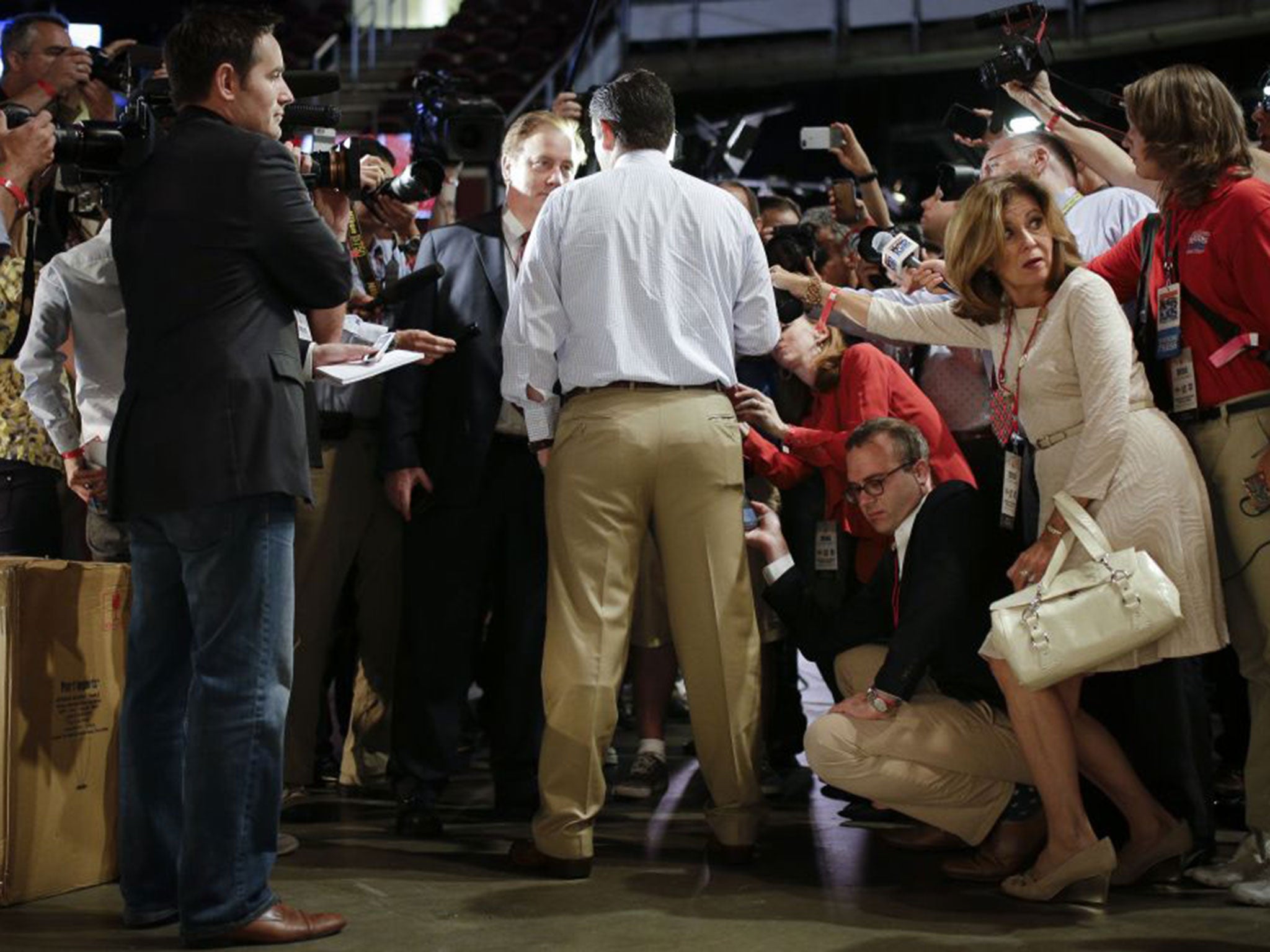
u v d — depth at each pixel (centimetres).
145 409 231
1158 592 248
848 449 300
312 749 333
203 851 229
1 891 254
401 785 317
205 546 229
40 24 349
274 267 233
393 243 396
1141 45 939
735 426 287
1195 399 266
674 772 400
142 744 245
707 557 282
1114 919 248
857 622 308
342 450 332
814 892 267
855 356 337
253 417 229
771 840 312
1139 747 287
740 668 285
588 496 278
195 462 226
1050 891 258
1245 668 268
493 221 332
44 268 290
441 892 266
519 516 326
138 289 234
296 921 235
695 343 282
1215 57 930
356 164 300
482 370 321
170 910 246
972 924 245
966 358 359
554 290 283
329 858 292
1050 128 334
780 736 383
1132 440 259
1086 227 347
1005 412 279
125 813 245
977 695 290
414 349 294
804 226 389
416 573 321
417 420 321
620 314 279
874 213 406
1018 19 337
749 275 294
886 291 357
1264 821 266
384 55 1325
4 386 312
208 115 240
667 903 259
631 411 277
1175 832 269
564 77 1195
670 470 279
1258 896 255
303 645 330
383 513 344
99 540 309
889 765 278
